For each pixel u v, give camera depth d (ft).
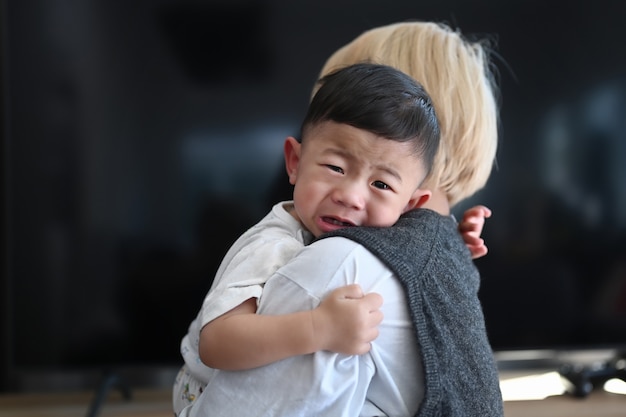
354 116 2.16
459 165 2.60
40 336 5.20
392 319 1.93
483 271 5.48
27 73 5.12
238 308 1.99
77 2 5.14
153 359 5.27
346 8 5.28
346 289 1.89
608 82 5.50
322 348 1.86
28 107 5.13
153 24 5.17
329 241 1.99
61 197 5.17
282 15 5.24
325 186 2.20
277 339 1.86
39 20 5.12
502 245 5.48
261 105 5.24
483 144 2.64
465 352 2.01
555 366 5.65
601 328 5.56
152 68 5.18
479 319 2.14
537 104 5.47
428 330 1.95
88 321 5.23
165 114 5.19
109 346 5.24
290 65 5.25
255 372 1.91
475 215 3.01
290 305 1.94
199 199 5.23
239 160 5.23
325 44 5.27
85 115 5.16
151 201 5.21
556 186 5.50
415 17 5.34
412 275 1.97
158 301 5.25
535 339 5.52
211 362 1.96
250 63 5.23
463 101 2.60
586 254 5.53
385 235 2.05
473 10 5.40
